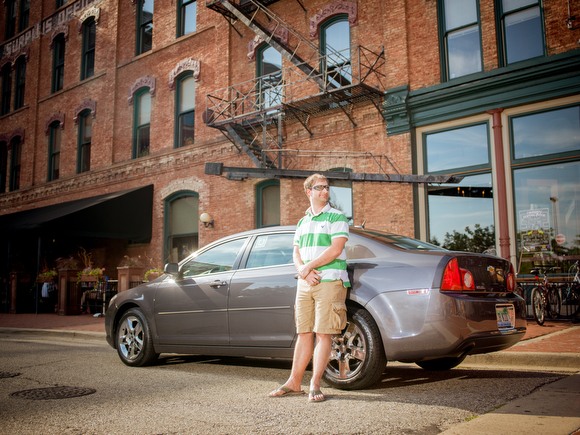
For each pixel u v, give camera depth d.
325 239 3.88
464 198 10.53
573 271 9.21
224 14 14.43
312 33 13.12
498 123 10.09
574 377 4.59
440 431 3.08
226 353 5.12
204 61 15.55
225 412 3.60
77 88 19.42
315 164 12.63
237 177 12.56
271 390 4.39
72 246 17.73
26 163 20.95
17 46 22.38
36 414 3.62
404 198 11.05
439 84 10.80
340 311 3.79
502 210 9.91
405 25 11.46
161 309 5.71
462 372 5.09
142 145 17.17
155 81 16.81
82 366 5.89
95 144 18.45
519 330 4.39
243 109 13.66
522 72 9.78
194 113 15.78
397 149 11.26
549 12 9.77
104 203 15.12
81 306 14.23
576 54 9.27
